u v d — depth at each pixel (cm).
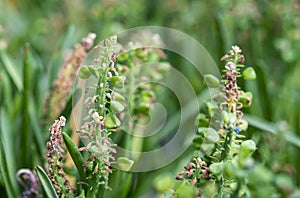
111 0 94
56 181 54
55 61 72
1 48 72
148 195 66
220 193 52
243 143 51
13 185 61
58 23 106
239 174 51
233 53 53
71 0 109
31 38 102
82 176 54
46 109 66
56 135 53
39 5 122
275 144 73
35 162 65
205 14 99
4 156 60
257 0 100
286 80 89
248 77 54
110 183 59
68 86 64
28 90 66
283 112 84
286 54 88
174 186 56
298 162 76
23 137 65
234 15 90
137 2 102
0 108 69
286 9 92
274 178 69
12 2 126
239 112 53
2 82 71
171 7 107
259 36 94
